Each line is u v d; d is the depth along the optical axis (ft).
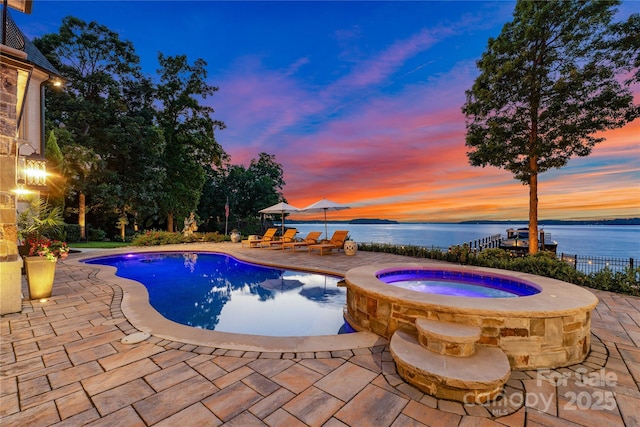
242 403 7.65
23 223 18.88
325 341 11.75
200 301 20.74
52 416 7.07
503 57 33.37
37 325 13.44
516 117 33.60
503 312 9.70
